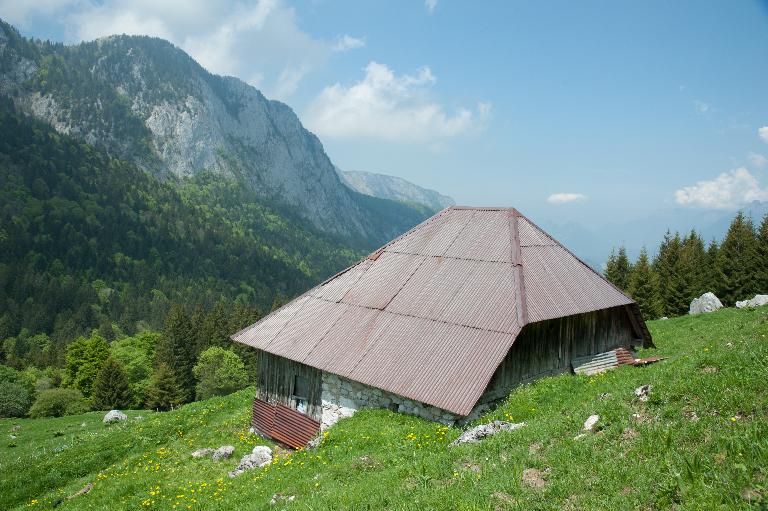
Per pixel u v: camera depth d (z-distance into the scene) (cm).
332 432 1806
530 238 2422
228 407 3059
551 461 980
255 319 10675
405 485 1078
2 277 16250
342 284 2608
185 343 9269
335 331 2288
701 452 837
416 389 1795
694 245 8475
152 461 2305
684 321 4162
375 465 1345
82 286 17188
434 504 934
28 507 2002
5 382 7544
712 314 4159
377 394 1998
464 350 1861
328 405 2202
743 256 6831
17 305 15200
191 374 9206
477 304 2052
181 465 2212
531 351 2030
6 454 3153
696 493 733
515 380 1953
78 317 15225
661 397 1104
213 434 2619
